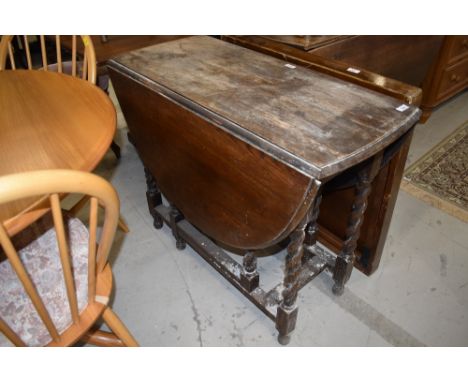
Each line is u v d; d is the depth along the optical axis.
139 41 2.13
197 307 1.48
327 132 0.95
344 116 1.01
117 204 0.79
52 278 0.94
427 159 2.25
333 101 1.08
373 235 1.45
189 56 1.38
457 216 1.86
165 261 1.66
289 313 1.23
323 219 1.64
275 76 1.23
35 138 0.94
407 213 1.88
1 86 1.17
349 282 1.55
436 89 2.43
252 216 1.08
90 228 0.77
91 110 1.05
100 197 0.72
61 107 1.06
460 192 2.01
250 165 0.99
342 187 1.25
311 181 0.85
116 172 2.17
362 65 1.60
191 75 1.24
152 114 1.25
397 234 1.76
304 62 1.33
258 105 1.07
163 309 1.47
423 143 2.39
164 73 1.25
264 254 1.68
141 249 1.71
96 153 0.90
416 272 1.59
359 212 1.25
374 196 1.36
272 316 1.31
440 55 2.31
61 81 1.20
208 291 1.54
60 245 0.72
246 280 1.35
